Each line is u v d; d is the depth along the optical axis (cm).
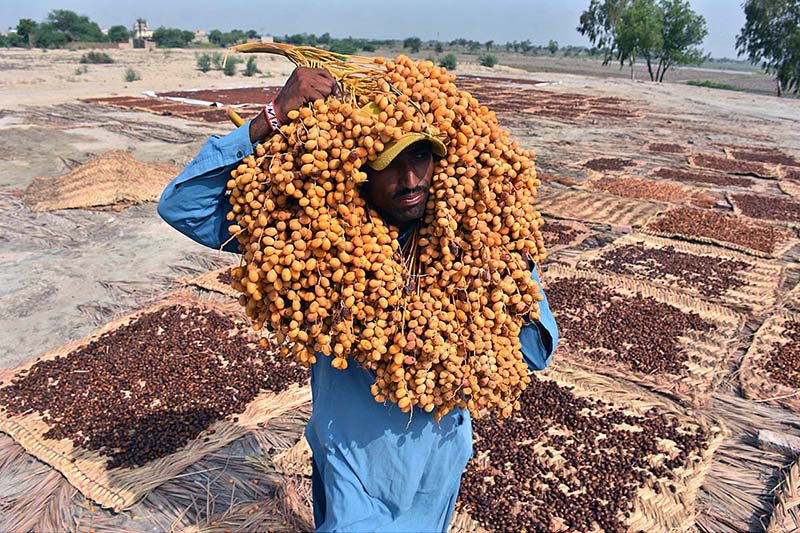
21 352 614
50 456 454
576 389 546
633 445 473
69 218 995
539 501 417
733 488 437
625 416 507
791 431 500
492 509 406
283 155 235
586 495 422
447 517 299
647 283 774
